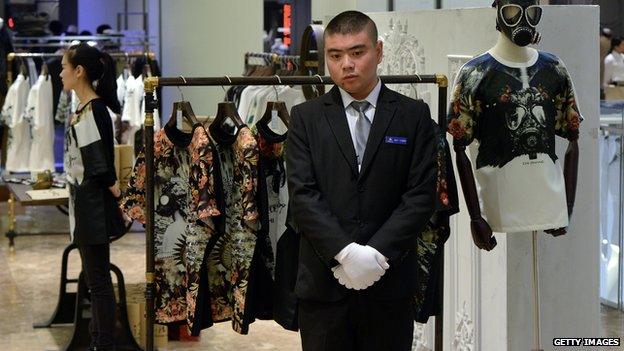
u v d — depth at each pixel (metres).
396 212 3.54
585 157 4.69
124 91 9.36
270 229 4.31
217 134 4.23
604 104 6.46
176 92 11.90
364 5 7.61
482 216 4.27
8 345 6.33
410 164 3.61
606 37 10.70
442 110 4.21
